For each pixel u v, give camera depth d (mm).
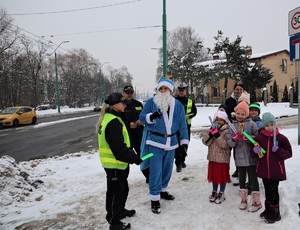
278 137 3855
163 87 4582
